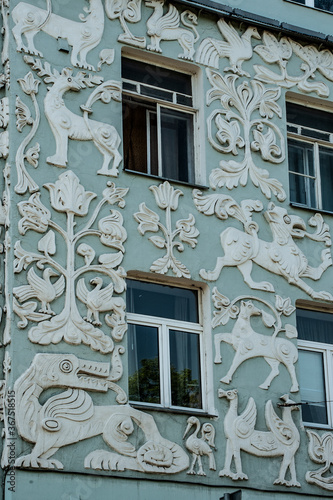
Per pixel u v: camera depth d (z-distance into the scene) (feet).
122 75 80.69
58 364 70.23
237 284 78.59
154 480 71.05
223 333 77.00
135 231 76.18
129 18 81.15
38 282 71.51
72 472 68.69
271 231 81.25
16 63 75.97
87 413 70.23
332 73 88.12
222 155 81.51
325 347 81.76
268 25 85.97
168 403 74.64
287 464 75.72
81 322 72.02
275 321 79.10
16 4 77.25
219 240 79.05
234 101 83.20
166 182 78.28
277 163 83.30
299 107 87.30
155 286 76.84
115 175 76.59
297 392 78.02
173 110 81.92
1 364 70.18
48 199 73.92
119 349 72.69
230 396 75.46
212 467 73.15
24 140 74.33
